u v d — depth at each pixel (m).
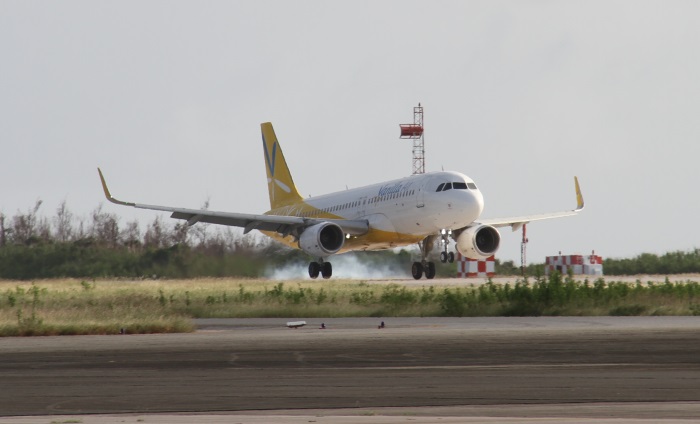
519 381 53.28
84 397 48.56
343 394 48.97
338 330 94.06
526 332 87.69
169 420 40.34
